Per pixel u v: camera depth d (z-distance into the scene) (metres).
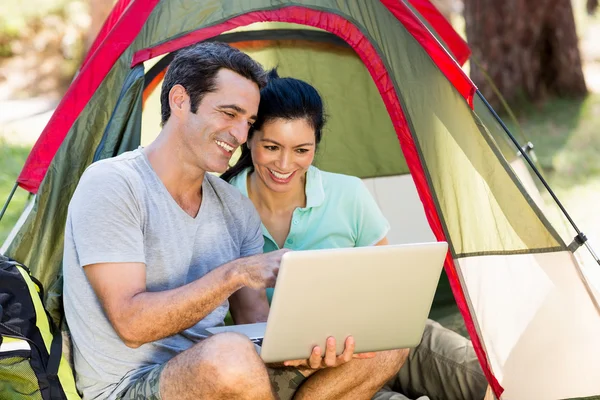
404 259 2.41
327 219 3.20
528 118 7.98
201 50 2.59
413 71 3.12
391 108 3.14
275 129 2.90
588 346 3.01
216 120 2.54
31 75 10.36
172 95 2.58
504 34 8.08
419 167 3.08
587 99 8.29
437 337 3.38
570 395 2.99
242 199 2.87
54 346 2.48
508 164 3.10
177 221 2.59
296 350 2.41
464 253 3.04
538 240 3.09
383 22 3.16
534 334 3.02
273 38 4.05
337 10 3.19
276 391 2.65
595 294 3.09
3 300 2.45
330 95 4.22
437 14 4.23
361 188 3.26
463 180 3.07
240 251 2.88
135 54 3.08
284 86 2.92
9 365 2.39
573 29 8.29
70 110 3.06
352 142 4.30
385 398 3.19
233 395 2.30
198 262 2.66
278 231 3.21
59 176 3.03
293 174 3.03
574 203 6.30
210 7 3.16
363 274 2.37
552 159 7.16
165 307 2.35
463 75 3.11
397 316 2.50
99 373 2.50
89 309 2.49
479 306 3.02
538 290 3.05
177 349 2.60
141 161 2.59
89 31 9.79
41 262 2.98
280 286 2.28
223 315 2.80
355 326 2.45
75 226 2.46
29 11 11.08
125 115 3.04
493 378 2.97
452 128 3.09
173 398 2.35
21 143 7.77
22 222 3.12
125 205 2.47
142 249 2.47
